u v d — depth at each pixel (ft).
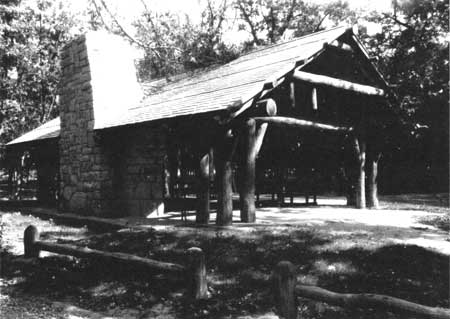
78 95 44.86
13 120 80.02
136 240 27.81
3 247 28.99
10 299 20.04
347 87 39.09
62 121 47.57
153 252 24.72
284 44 42.37
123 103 44.88
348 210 44.19
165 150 40.52
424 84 78.02
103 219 38.75
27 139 59.77
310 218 36.58
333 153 51.80
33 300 19.90
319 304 16.87
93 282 21.29
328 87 38.37
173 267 18.74
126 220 37.55
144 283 20.31
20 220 41.73
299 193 68.44
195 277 18.02
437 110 76.23
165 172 45.21
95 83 43.19
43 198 58.08
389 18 89.04
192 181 46.62
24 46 72.28
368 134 46.96
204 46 68.18
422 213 40.98
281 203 49.75
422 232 29.48
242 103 29.35
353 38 38.60
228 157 31.81
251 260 22.47
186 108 33.83
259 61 39.50
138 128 37.73
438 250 23.82
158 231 30.12
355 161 45.50
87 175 42.98
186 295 18.51
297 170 64.13
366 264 21.17
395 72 81.82
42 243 24.94
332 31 37.91
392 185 75.72
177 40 61.16
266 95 33.91
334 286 18.65
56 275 22.72
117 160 42.55
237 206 49.67
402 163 75.92
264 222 33.58
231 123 31.60
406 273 20.07
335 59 41.47
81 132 44.11
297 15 113.19
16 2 67.72
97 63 43.91
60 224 39.60
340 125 43.73
